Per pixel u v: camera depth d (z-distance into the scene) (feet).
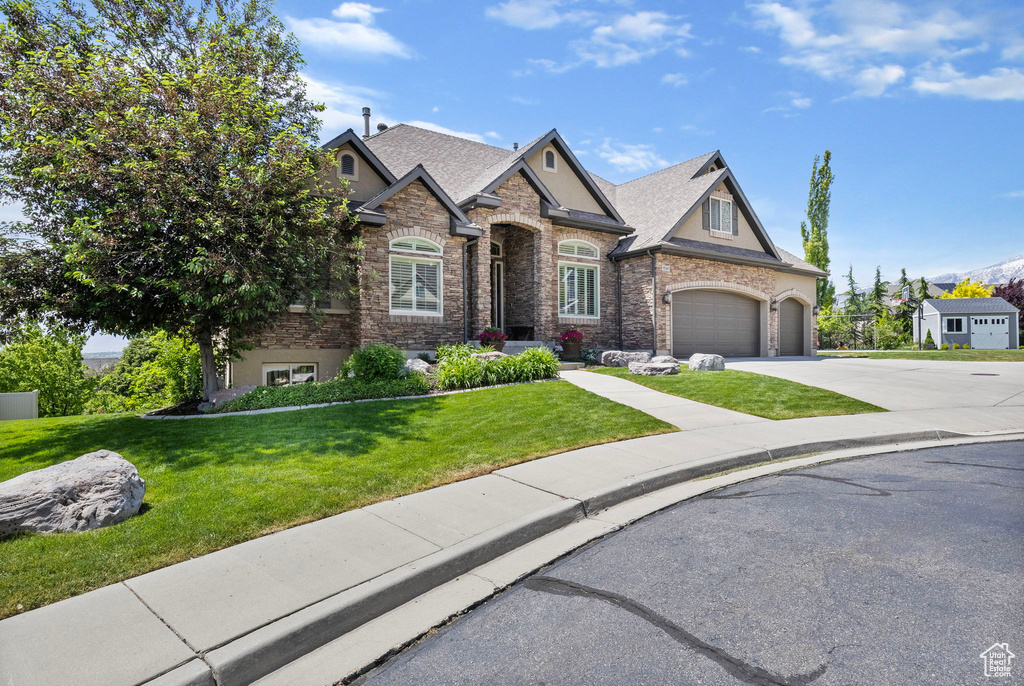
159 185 33.37
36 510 15.75
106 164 33.88
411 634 11.53
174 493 19.07
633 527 16.65
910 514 16.63
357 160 53.93
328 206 43.80
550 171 67.15
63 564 13.82
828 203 126.52
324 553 14.42
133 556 14.29
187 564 13.93
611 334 70.59
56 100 33.71
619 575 13.51
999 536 14.80
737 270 75.15
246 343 43.96
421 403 34.73
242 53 41.96
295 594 12.32
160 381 81.61
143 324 36.47
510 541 15.65
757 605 11.68
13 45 35.27
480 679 9.77
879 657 9.68
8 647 10.46
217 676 9.87
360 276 50.55
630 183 90.79
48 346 76.95
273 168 37.55
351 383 39.75
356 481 20.11
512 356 45.65
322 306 51.31
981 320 144.25
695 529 16.15
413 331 53.98
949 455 24.30
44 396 78.33
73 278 32.83
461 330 56.95
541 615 11.89
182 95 38.29
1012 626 10.52
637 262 68.54
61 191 33.35
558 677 9.65
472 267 60.23
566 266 66.95
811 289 88.48
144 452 24.59
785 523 16.25
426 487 19.72
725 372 49.39
